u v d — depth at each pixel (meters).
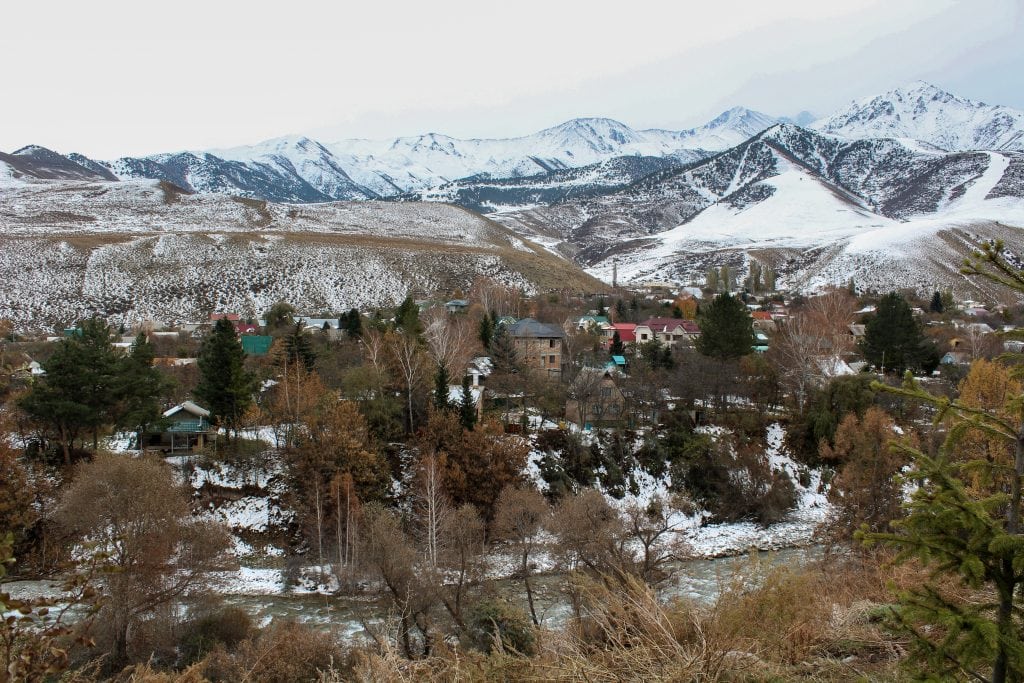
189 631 21.55
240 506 36.25
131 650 20.42
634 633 8.40
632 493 41.66
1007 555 5.35
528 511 29.61
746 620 8.14
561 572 25.00
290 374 43.12
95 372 36.12
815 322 62.06
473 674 8.32
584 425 46.38
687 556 30.50
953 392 44.84
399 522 31.47
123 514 22.48
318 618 26.75
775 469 44.16
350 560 31.06
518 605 22.94
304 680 16.89
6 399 36.00
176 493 26.62
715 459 43.09
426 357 45.59
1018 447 5.62
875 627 8.62
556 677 7.40
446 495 33.41
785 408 51.62
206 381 41.25
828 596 11.48
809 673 7.82
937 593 5.93
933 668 5.68
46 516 30.23
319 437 36.62
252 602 28.61
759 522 39.69
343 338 65.56
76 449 38.03
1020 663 5.17
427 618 21.03
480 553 28.73
